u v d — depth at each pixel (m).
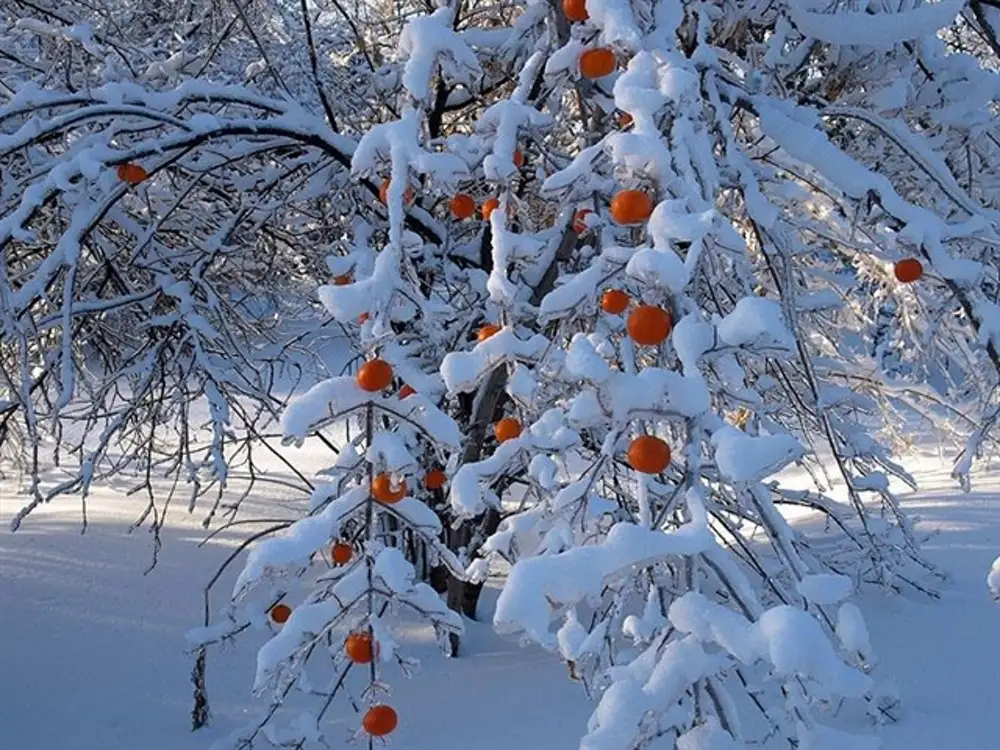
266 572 1.73
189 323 3.67
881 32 3.02
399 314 2.04
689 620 1.27
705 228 1.33
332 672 3.81
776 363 3.79
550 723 3.25
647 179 1.48
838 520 4.45
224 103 3.62
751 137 3.97
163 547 5.64
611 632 1.69
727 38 3.81
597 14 1.69
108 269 3.93
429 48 1.97
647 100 1.51
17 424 5.45
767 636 1.17
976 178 4.07
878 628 4.12
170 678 3.82
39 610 4.48
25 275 4.17
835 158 2.61
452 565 1.95
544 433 1.95
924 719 3.20
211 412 3.63
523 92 2.32
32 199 2.75
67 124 2.91
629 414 1.35
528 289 3.16
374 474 1.79
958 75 3.82
